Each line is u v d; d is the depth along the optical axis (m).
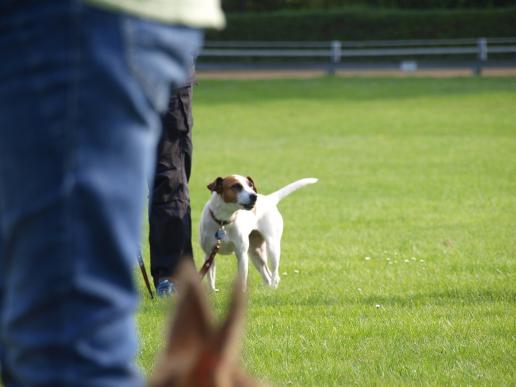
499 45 63.22
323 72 60.50
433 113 40.72
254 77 57.94
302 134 34.84
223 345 2.15
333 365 8.20
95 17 2.87
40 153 2.85
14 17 2.89
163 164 11.16
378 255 14.48
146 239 16.52
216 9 3.24
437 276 12.68
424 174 24.66
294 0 73.50
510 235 16.23
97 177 2.87
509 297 11.27
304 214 19.08
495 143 30.97
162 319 10.02
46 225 2.84
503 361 8.34
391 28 64.19
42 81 2.85
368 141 32.38
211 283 12.31
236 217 12.80
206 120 39.84
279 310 10.62
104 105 2.88
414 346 8.90
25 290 2.88
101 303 2.90
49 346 2.85
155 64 3.00
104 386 2.89
